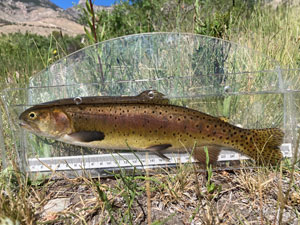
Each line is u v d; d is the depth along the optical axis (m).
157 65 0.30
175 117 0.22
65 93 0.26
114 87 0.26
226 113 0.25
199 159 0.24
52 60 0.40
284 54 0.39
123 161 0.25
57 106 0.22
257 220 0.19
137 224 0.19
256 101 0.25
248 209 0.20
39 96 0.25
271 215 0.19
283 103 0.24
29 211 0.18
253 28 0.48
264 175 0.22
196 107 0.25
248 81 0.26
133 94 0.26
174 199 0.21
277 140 0.23
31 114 0.22
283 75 0.25
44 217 0.20
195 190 0.22
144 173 0.24
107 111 0.22
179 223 0.19
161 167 0.24
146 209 0.20
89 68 0.30
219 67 0.30
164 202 0.21
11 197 0.19
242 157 0.24
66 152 0.25
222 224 0.19
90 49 0.30
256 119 0.25
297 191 0.21
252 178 0.22
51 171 0.24
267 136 0.23
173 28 0.50
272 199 0.21
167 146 0.23
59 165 0.24
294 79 0.25
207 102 0.25
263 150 0.23
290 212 0.20
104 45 0.30
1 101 0.25
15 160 0.25
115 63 0.30
